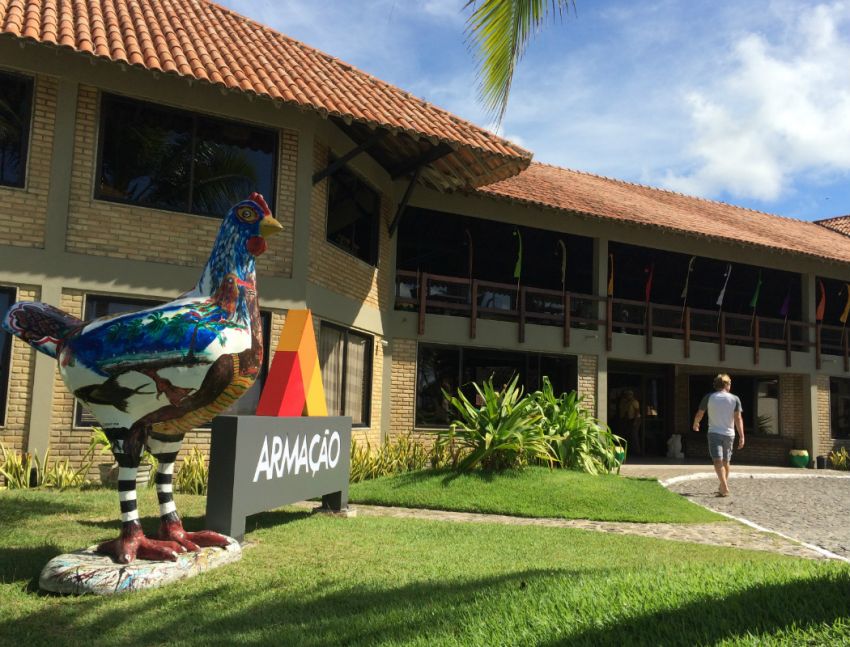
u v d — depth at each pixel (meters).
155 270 10.89
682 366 21.98
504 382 16.86
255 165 11.85
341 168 13.36
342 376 13.44
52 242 10.30
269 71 11.51
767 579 4.32
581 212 15.92
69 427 10.36
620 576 4.61
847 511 10.23
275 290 11.66
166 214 11.07
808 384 20.44
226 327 4.88
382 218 14.98
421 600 4.28
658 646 3.30
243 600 4.32
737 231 19.31
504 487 9.95
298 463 6.79
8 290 10.12
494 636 3.54
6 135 10.33
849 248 22.67
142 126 11.13
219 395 4.97
